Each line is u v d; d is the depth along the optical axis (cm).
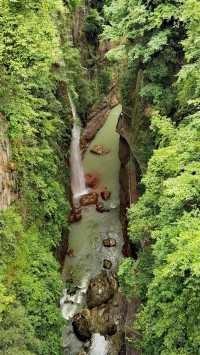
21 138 2011
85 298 2377
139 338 1909
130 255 2489
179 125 1809
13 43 1585
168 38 2158
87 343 2144
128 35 2203
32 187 2083
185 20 1686
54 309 1758
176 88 2166
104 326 2184
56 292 1839
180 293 1277
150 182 1598
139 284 1647
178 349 1249
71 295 2398
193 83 1809
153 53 2159
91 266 2584
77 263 2611
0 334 1377
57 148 2619
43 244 2020
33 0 1611
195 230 1223
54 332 1762
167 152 1535
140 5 2144
